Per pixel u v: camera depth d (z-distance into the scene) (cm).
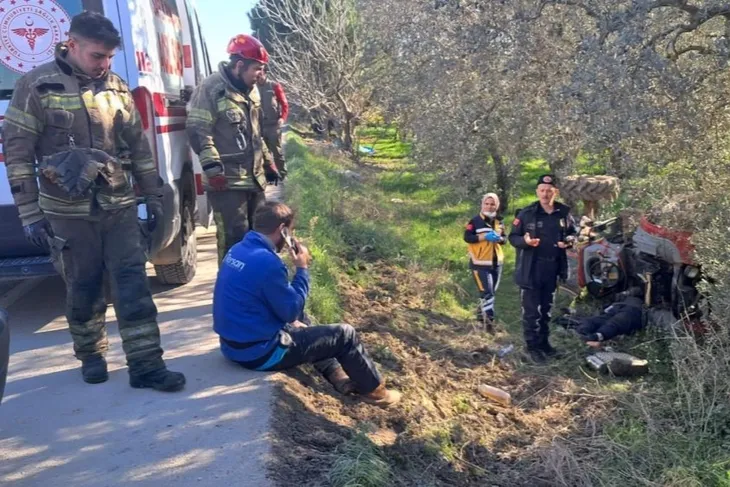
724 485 450
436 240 1140
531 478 461
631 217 771
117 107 427
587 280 800
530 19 684
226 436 391
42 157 409
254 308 452
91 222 425
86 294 448
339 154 2250
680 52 611
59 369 500
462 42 766
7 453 382
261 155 581
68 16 537
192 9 855
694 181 682
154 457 373
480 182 1312
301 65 2466
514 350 694
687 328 656
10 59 536
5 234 544
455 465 450
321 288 674
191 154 729
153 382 450
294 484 352
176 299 682
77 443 390
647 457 487
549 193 656
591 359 662
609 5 600
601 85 565
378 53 1568
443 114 1071
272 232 459
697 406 532
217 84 548
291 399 444
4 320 336
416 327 720
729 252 579
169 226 612
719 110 642
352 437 408
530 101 802
